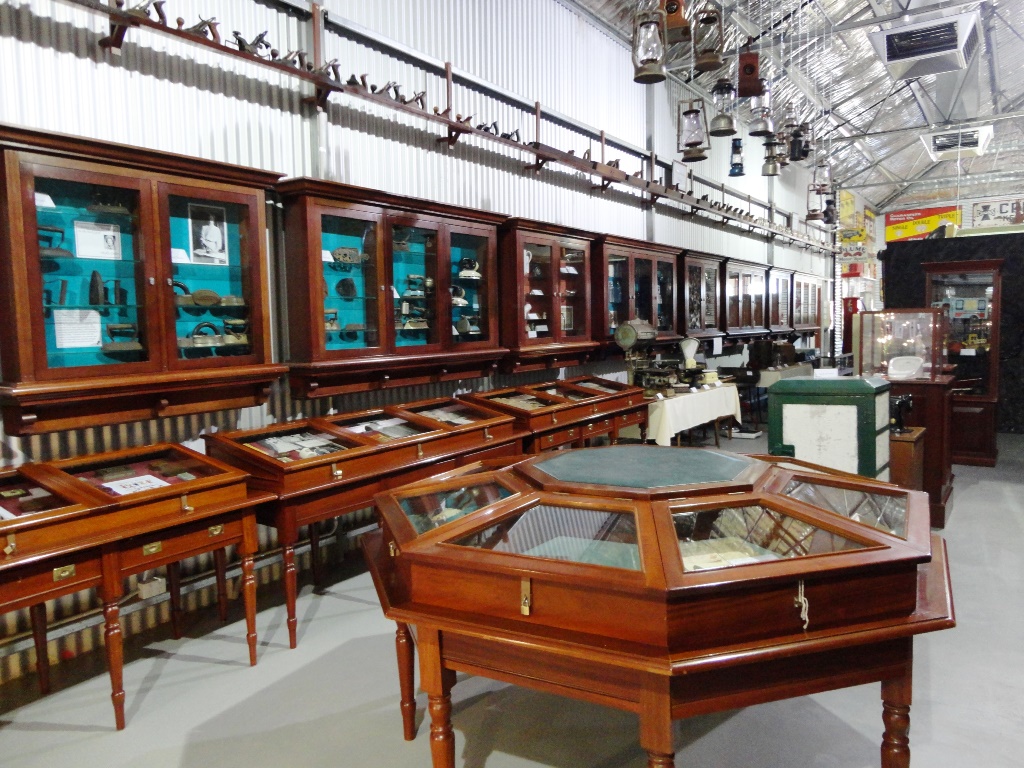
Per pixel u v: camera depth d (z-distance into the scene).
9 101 2.92
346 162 4.46
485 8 5.74
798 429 3.87
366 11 4.57
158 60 3.46
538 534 1.91
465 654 1.81
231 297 3.44
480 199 5.71
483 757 2.31
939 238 9.22
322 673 2.96
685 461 2.41
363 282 4.26
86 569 2.45
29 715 2.66
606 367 7.63
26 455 2.97
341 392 4.11
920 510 2.05
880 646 1.72
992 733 2.41
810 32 9.21
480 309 5.23
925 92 11.98
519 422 4.86
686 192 8.78
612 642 1.60
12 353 2.67
